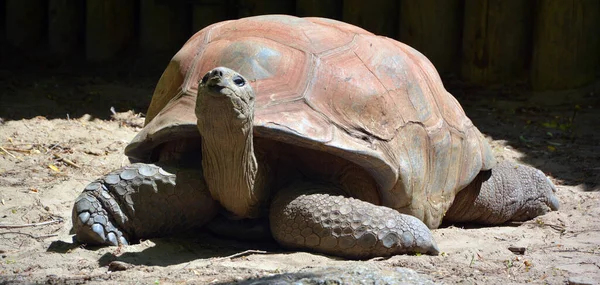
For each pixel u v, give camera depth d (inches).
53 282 516.1
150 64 1453.0
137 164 624.4
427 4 1370.6
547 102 1284.4
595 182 922.7
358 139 612.7
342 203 592.7
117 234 612.1
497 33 1341.0
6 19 1530.5
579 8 1295.5
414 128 662.5
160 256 592.4
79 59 1492.4
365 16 1396.4
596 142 1109.7
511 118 1225.4
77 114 1154.0
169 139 625.6
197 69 653.3
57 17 1489.9
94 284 508.4
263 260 581.9
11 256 596.4
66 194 787.4
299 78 623.8
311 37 664.4
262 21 687.1
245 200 602.2
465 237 687.7
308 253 593.0
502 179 789.9
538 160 1025.5
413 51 764.0
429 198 679.1
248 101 557.0
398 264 564.1
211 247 631.2
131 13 1503.4
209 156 585.6
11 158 927.7
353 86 634.2
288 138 585.3
